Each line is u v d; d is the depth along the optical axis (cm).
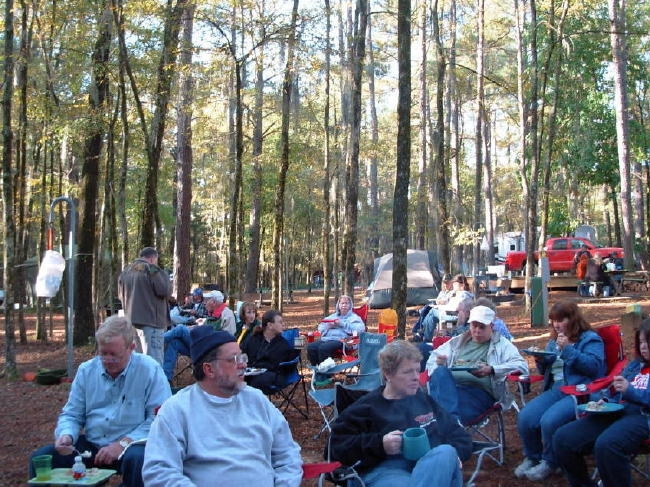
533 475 502
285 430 341
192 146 2192
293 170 2067
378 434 376
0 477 548
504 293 2158
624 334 872
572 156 2391
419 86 2602
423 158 2406
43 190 1529
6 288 1021
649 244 2717
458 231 1680
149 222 1215
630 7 2597
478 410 530
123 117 1159
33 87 1373
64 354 1296
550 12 1497
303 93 1812
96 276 1343
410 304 1934
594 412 432
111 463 396
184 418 315
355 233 1401
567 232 2700
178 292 2020
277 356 710
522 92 1673
